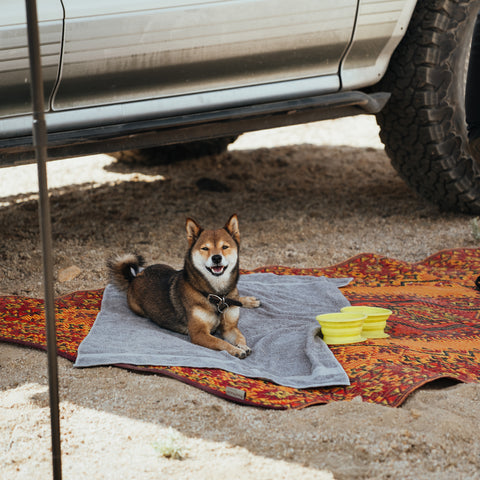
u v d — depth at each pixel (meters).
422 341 5.16
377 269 6.94
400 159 8.41
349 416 3.85
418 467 3.39
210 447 3.57
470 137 5.43
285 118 7.10
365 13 6.86
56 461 3.07
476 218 8.14
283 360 4.89
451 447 3.54
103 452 3.54
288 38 6.67
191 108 6.62
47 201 2.98
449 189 8.26
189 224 5.18
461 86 7.84
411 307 5.92
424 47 7.54
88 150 6.43
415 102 7.74
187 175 11.07
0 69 5.71
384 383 4.26
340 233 8.32
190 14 6.20
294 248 7.85
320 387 4.40
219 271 5.01
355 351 4.87
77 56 5.96
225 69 6.62
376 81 7.41
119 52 6.11
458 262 7.11
